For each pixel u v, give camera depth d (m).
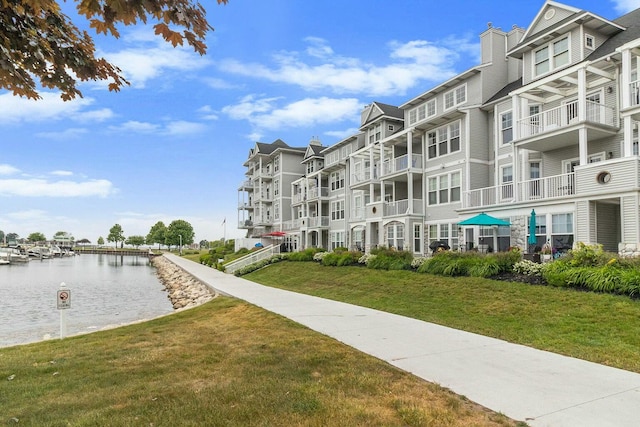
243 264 30.88
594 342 7.29
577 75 16.69
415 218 24.91
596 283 10.23
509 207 18.31
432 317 10.19
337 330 8.48
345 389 4.89
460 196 22.66
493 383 5.24
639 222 13.20
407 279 15.64
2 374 5.75
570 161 18.08
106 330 9.62
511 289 11.69
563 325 8.45
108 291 28.09
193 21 3.37
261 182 53.09
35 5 3.27
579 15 17.08
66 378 5.52
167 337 8.17
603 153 16.64
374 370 5.67
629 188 13.41
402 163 26.50
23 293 26.17
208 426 3.90
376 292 14.71
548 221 16.48
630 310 8.67
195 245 117.69
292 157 49.72
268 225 51.84
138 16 3.22
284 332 8.22
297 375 5.44
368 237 28.53
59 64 3.85
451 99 24.47
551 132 16.47
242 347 7.06
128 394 4.80
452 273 14.75
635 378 5.47
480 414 4.26
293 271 24.25
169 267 46.62
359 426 3.88
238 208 60.94
